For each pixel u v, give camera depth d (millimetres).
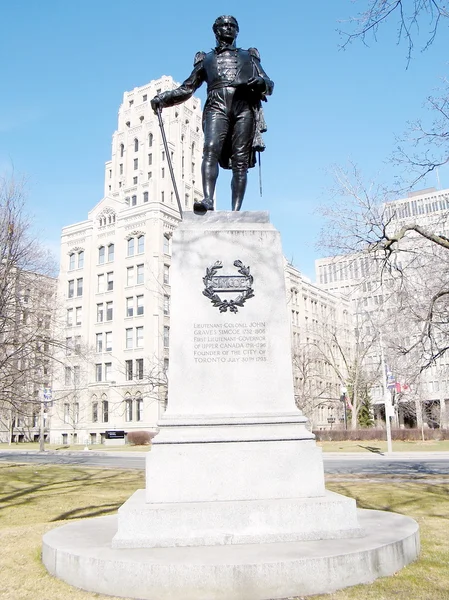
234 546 5461
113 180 90438
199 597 4680
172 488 6172
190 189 86875
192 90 8789
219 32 8578
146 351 55031
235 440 6340
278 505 5781
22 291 28062
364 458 29625
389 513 7379
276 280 7406
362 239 17203
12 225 23062
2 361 21688
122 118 91625
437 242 16422
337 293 72125
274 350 7109
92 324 60156
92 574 4996
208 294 7258
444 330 17766
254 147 8453
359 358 51594
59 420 59531
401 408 60438
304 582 4789
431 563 5637
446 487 13539
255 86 8180
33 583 5234
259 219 7820
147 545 5508
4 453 41031
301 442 6387
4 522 9406
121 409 55281
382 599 4621
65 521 8750
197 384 6926
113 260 60375
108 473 20031
